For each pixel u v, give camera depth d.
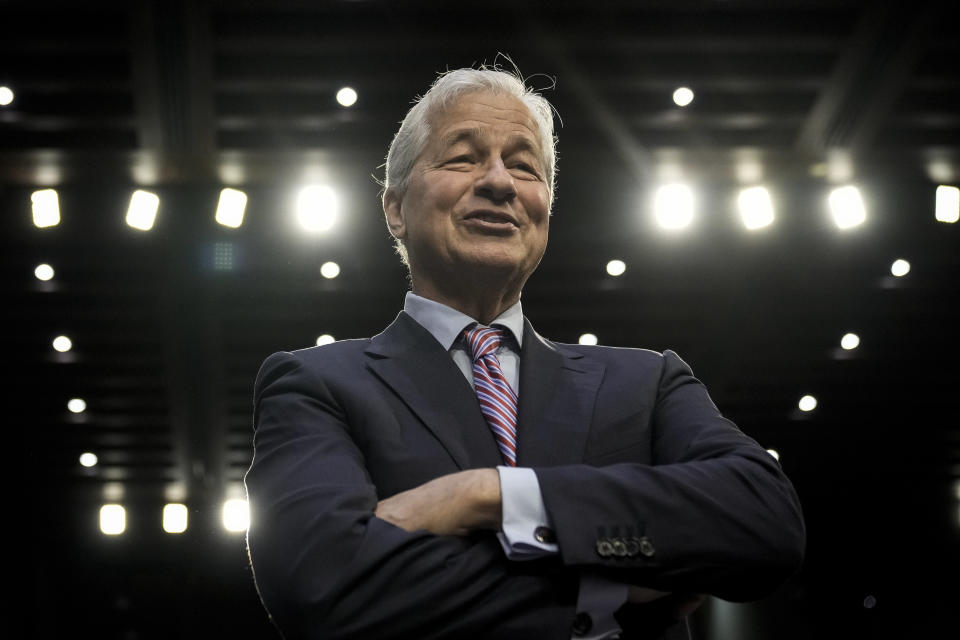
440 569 0.95
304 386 1.17
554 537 0.97
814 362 12.71
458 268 1.29
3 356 12.09
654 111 9.36
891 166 10.09
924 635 15.66
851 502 15.34
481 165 1.32
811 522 15.66
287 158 9.77
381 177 10.03
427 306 1.28
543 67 8.90
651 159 10.00
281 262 10.96
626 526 0.97
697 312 12.05
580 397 1.19
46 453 13.49
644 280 11.59
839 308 11.97
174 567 14.96
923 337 12.41
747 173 10.23
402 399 1.16
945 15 8.12
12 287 11.23
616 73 8.97
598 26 8.49
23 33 8.22
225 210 9.83
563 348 1.29
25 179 10.06
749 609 15.92
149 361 12.18
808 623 15.88
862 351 12.59
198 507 14.24
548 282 11.66
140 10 8.04
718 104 9.28
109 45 8.35
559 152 9.88
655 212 10.62
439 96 1.36
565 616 0.95
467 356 1.24
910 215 10.51
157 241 10.61
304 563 0.97
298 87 8.94
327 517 0.99
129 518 14.58
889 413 13.66
